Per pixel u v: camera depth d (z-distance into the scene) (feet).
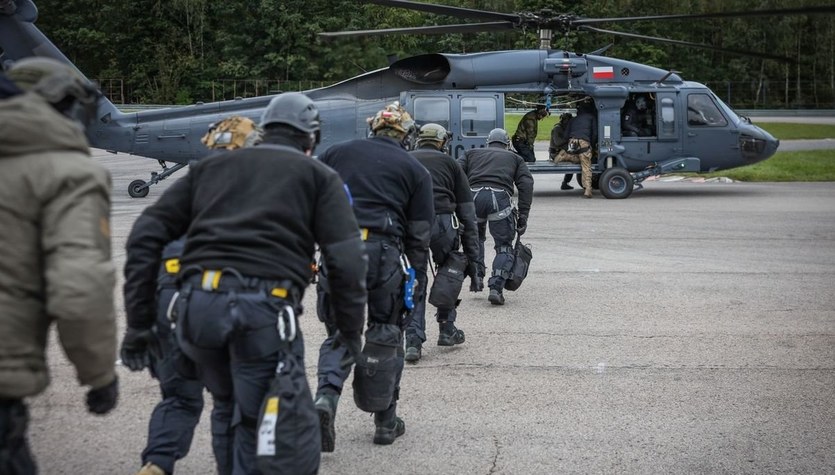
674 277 32.42
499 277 27.17
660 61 211.20
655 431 16.43
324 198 11.35
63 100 9.50
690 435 16.22
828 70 225.15
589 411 17.57
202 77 202.08
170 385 12.81
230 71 180.75
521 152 65.36
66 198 8.73
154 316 11.34
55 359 20.72
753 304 27.96
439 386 19.20
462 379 19.72
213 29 203.21
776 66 222.48
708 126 64.54
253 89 176.96
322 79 167.02
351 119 61.05
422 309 21.17
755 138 65.05
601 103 63.16
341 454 15.19
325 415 14.15
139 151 60.85
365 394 14.83
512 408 17.72
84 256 8.59
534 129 65.62
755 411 17.62
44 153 8.84
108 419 16.65
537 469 14.56
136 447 15.25
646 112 65.46
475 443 15.76
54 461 14.52
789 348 22.63
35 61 9.51
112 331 8.84
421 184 16.06
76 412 16.99
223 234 10.82
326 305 15.07
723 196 65.41
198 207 11.24
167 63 205.87
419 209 16.05
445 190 21.04
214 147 12.32
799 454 15.30
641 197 64.75
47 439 15.53
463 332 23.66
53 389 18.38
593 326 24.90
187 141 60.85
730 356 21.81
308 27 167.94
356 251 11.37
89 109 9.89
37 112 8.88
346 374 14.97
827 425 16.81
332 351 14.89
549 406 17.87
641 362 21.21
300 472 10.39
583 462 14.89
